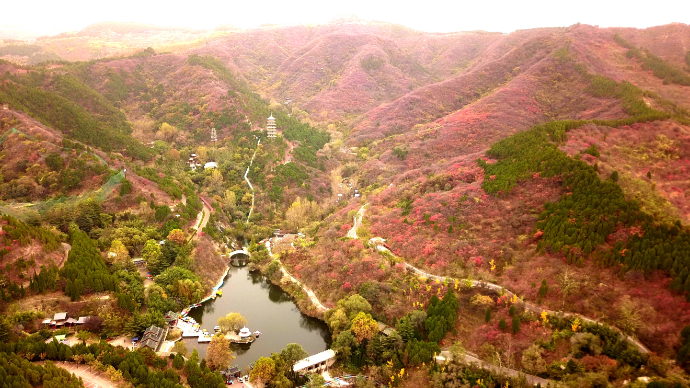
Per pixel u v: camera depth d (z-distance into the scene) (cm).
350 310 11850
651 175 12600
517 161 14638
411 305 11519
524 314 10100
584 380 8169
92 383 8956
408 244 13650
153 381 9006
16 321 10238
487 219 13275
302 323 12900
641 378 7969
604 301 9700
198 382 9244
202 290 13700
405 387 9538
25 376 8506
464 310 10850
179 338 11556
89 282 11769
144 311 12212
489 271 11838
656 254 9762
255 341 11888
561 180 12812
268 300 14200
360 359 10712
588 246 10581
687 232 9969
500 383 8838
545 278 10662
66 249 13262
